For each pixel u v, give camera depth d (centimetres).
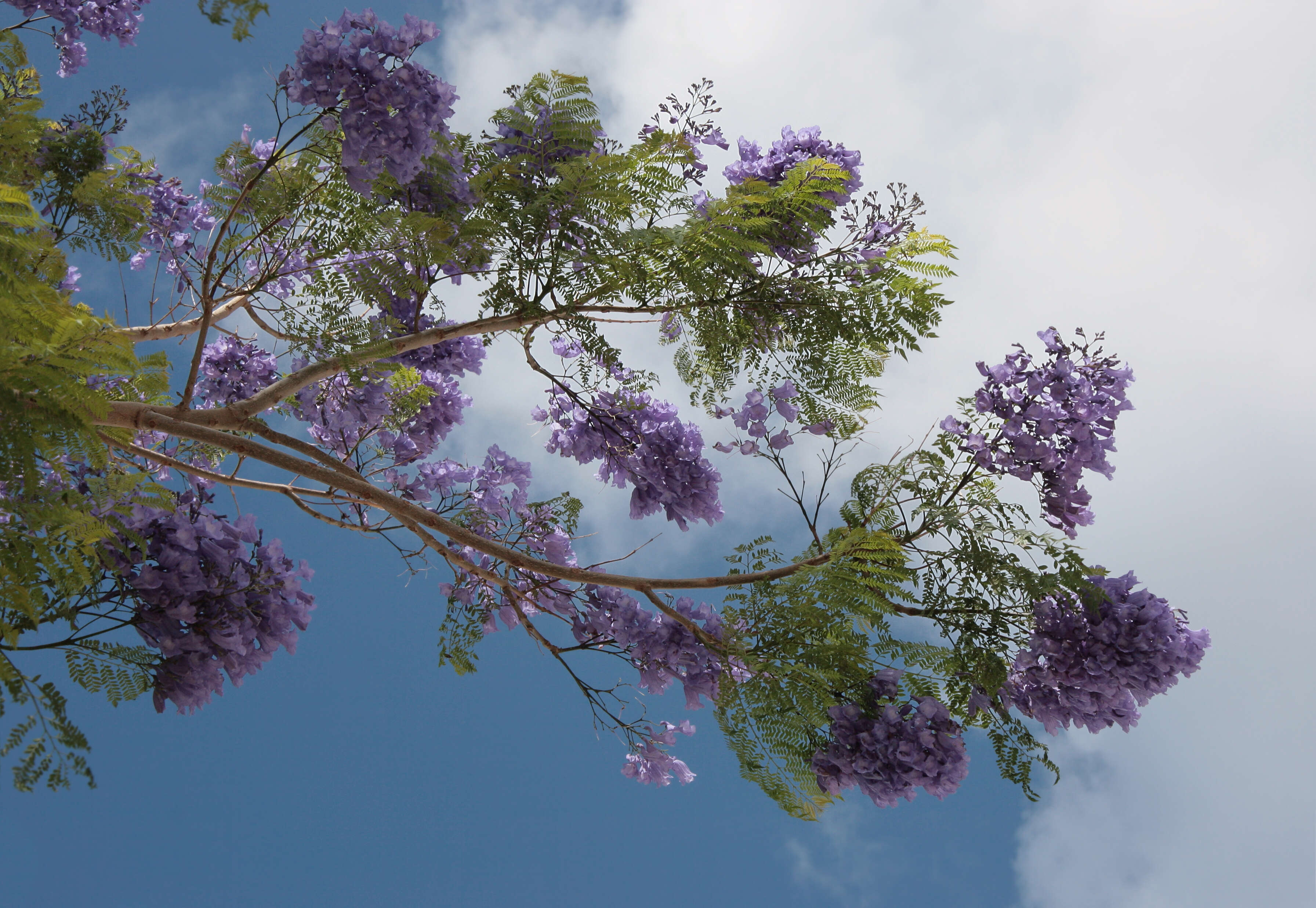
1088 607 411
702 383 513
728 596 435
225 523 398
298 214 439
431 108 378
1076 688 416
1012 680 437
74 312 238
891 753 395
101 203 420
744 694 418
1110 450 443
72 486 303
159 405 411
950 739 398
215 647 377
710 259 438
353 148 374
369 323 443
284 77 369
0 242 239
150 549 365
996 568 412
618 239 432
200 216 588
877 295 454
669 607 456
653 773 509
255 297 458
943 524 426
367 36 369
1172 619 411
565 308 459
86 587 316
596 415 543
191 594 365
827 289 464
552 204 433
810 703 401
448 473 606
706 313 472
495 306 455
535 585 520
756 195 456
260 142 508
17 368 212
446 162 419
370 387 505
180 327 508
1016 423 433
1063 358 445
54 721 244
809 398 481
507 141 446
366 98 368
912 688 418
